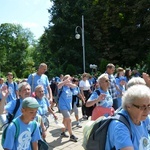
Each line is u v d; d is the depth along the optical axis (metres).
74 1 34.50
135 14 29.91
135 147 1.73
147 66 19.95
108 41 32.72
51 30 34.28
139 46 29.75
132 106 1.75
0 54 64.75
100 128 1.80
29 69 57.53
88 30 34.16
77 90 7.24
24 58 63.50
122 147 1.64
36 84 5.75
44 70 5.82
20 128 2.68
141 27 29.64
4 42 66.06
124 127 1.71
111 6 31.55
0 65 62.81
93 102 3.96
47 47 37.22
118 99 5.93
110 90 5.64
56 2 35.47
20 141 2.68
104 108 4.03
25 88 3.60
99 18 33.38
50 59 34.03
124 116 1.78
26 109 2.65
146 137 1.84
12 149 2.66
